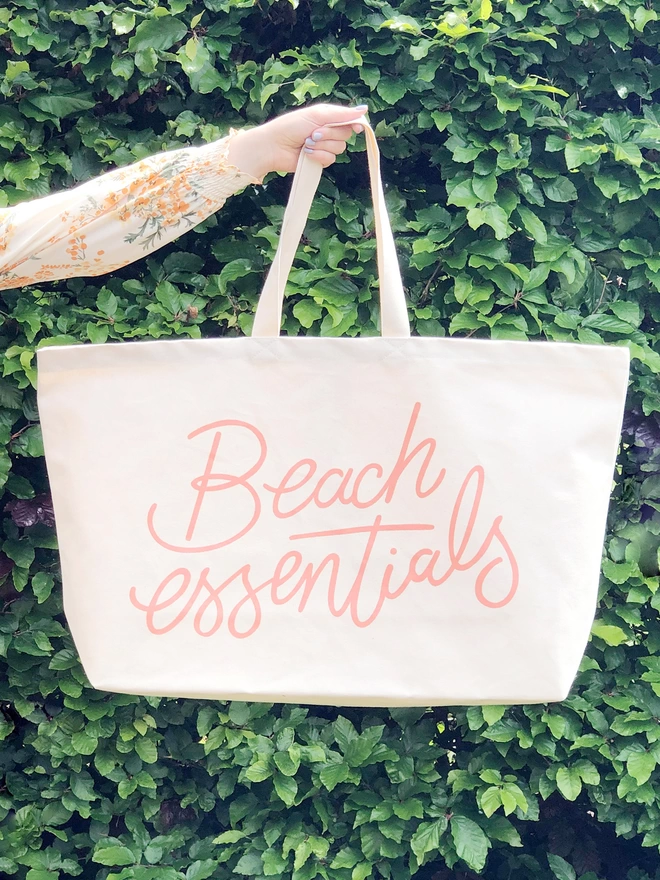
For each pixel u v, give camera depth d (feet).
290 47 6.07
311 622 3.11
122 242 3.53
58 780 5.80
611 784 5.72
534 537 3.06
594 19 5.55
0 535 5.79
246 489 3.12
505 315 5.50
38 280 3.64
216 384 3.11
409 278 5.76
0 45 5.65
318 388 3.08
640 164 5.52
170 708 5.96
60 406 3.17
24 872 5.89
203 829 6.34
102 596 3.16
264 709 5.74
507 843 6.23
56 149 5.73
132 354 3.12
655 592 5.47
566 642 3.06
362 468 3.08
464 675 3.07
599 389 3.06
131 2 5.71
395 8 5.82
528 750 5.77
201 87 5.46
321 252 5.52
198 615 3.13
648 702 5.57
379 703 3.16
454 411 3.05
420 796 5.77
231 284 5.74
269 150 3.45
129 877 5.59
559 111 5.49
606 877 6.27
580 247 5.63
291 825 5.75
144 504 3.15
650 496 5.61
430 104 5.45
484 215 5.23
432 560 3.08
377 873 6.00
